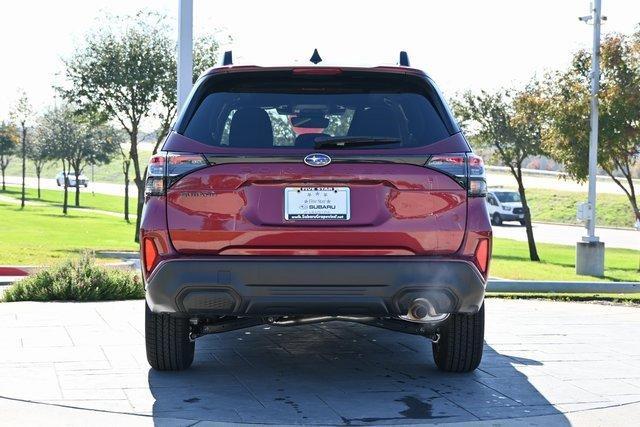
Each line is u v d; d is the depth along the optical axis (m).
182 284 5.18
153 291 5.26
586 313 9.95
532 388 5.94
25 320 8.78
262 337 8.01
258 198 5.23
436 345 6.38
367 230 5.20
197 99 5.48
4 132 68.62
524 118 29.20
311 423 5.02
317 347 7.49
